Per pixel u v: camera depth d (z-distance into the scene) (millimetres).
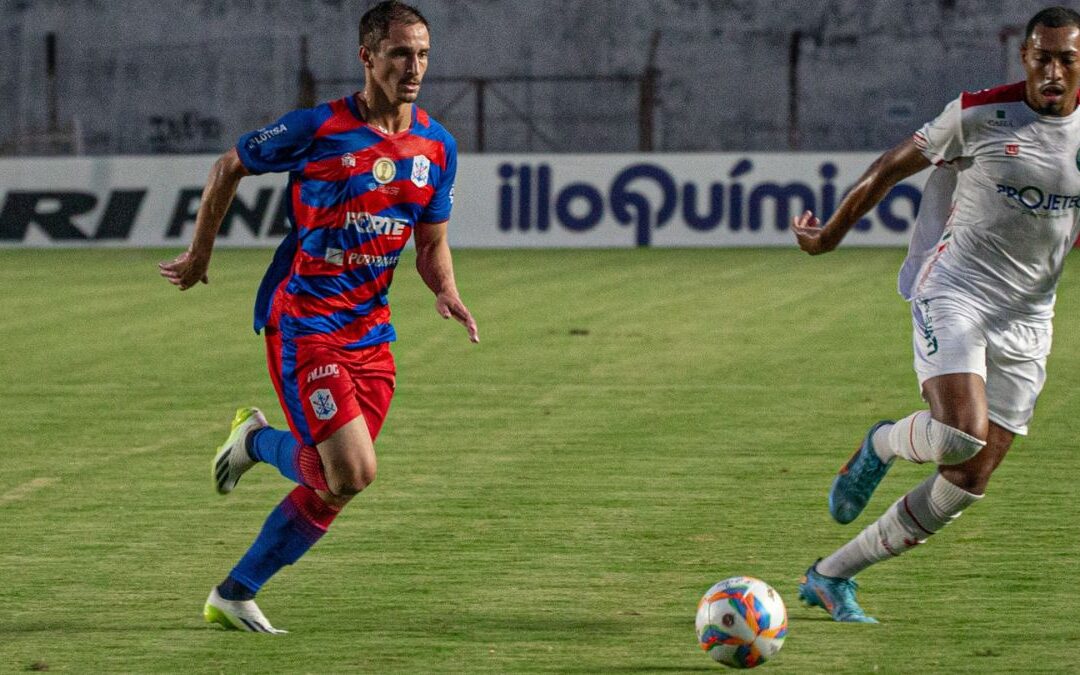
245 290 57844
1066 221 16359
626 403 32875
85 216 77812
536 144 92938
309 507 16188
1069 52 15602
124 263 69438
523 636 15883
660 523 21609
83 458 27125
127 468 26172
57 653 15344
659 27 93875
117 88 95812
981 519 21562
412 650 15375
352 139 15953
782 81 93000
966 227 16703
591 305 51906
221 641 15766
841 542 20359
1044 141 16047
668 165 74062
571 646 15492
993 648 15312
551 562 19297
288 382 16328
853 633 15945
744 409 31938
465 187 75375
